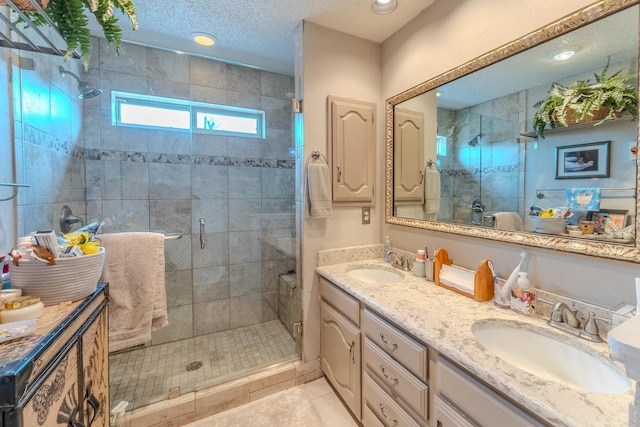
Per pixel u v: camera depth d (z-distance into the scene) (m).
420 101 1.70
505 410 0.73
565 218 1.05
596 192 0.96
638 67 0.86
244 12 1.65
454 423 0.89
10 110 1.07
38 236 0.81
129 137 2.13
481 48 1.32
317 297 1.90
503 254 1.27
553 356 0.97
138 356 2.07
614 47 0.91
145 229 2.20
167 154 2.26
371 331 1.32
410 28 1.74
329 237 1.92
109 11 0.84
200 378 1.79
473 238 1.40
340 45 1.87
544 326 1.01
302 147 1.82
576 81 1.01
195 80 2.30
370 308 1.33
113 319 1.47
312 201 1.79
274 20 1.74
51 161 1.47
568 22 1.00
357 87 1.93
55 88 1.52
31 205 1.24
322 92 1.83
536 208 1.14
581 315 0.98
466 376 0.85
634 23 0.87
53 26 0.79
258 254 2.60
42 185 1.36
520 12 1.15
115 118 2.08
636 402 0.46
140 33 1.91
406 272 1.71
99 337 0.97
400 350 1.12
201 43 2.04
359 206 1.99
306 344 1.89
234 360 2.01
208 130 2.39
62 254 0.84
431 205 1.65
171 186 2.28
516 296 1.13
